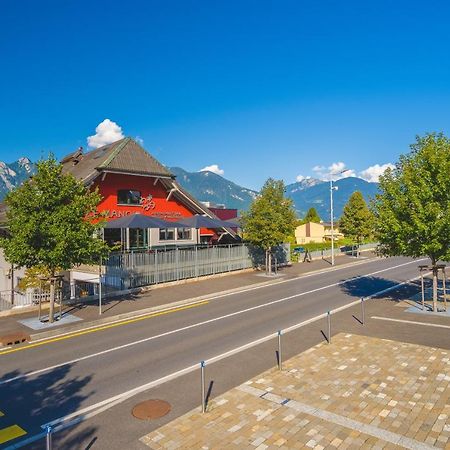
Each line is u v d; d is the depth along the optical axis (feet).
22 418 28.35
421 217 52.01
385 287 81.30
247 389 31.01
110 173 92.53
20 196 51.93
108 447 24.04
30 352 43.32
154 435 24.91
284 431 24.58
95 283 80.18
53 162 54.44
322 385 31.22
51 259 51.62
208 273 95.09
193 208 108.58
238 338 46.52
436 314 54.19
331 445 22.85
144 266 79.87
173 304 66.44
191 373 35.70
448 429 24.18
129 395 31.53
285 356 39.32
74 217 53.16
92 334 50.01
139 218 81.87
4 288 91.15
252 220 99.66
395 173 59.06
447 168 51.72
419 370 33.73
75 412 28.96
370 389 30.14
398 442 22.94
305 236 263.08
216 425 25.70
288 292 77.97
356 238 194.29
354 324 50.88
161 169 101.04
